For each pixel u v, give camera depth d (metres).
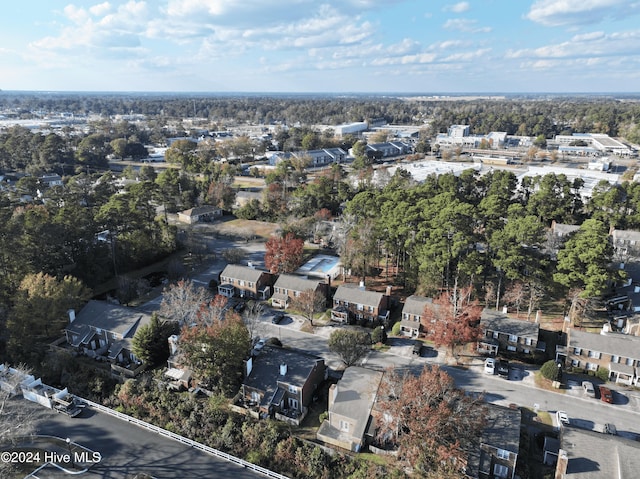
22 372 47.81
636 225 87.31
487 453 38.00
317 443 41.91
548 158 191.38
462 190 103.81
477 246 85.88
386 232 73.31
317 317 67.00
